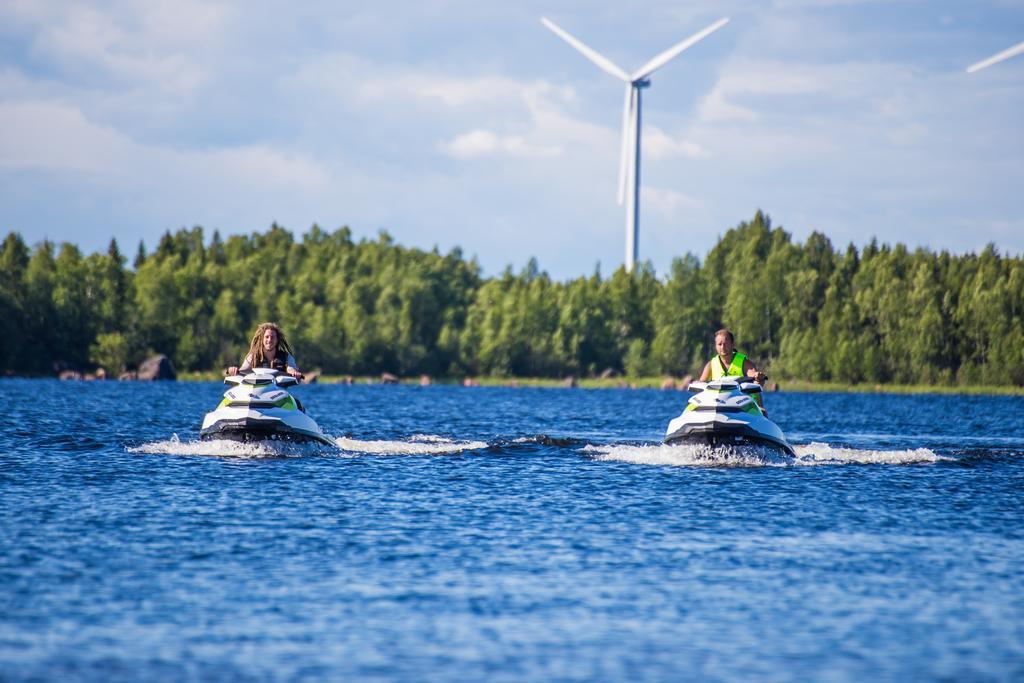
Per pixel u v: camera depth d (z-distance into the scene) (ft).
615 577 105.70
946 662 80.64
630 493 160.76
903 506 151.43
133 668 77.87
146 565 107.76
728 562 112.88
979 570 110.42
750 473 187.32
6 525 127.24
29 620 88.79
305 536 123.24
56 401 489.67
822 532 130.52
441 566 109.40
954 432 337.31
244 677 76.38
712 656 81.82
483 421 359.46
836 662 80.59
